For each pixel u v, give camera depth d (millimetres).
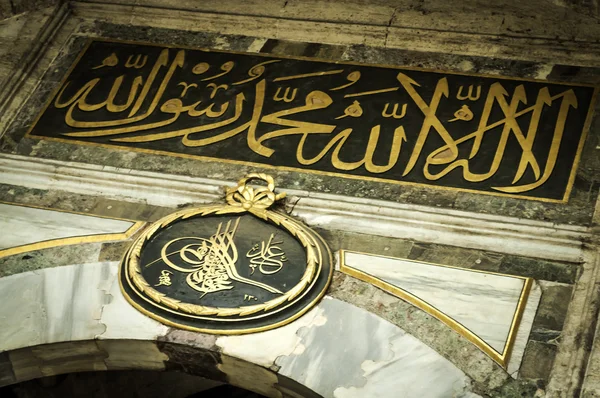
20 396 9617
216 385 10516
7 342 7793
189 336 7590
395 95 8719
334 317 7574
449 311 7539
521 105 8539
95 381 10070
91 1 9680
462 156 8297
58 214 8359
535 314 7488
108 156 8648
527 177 8141
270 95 8852
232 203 8203
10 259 8117
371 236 8008
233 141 8617
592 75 8672
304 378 7359
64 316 7816
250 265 7859
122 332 7688
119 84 9109
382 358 7375
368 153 8398
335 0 9312
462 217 7984
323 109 8703
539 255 7773
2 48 9336
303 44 9188
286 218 8062
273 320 7578
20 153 8734
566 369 7219
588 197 8000
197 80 9047
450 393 7195
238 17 9398
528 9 8953
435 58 8938
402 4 9180
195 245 8008
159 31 9477
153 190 8422
